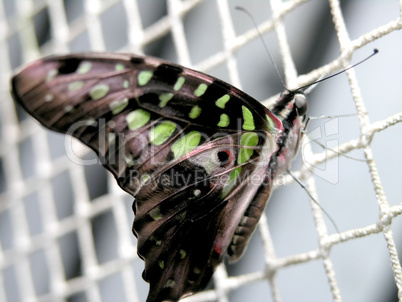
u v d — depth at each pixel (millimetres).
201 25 332
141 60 236
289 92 251
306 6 314
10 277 377
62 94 232
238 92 241
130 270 292
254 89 318
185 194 244
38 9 327
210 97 241
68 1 368
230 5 322
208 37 329
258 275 269
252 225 247
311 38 311
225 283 274
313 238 300
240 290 311
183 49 291
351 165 299
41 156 317
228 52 278
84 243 303
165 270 245
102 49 311
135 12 301
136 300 292
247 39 275
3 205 325
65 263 352
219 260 247
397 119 247
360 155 276
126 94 236
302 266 303
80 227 304
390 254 246
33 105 231
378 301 291
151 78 237
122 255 292
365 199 295
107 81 235
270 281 267
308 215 303
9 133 326
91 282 300
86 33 349
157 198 243
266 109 244
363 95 296
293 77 265
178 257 246
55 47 321
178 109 240
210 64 282
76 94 233
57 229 311
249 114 244
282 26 268
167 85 239
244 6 320
